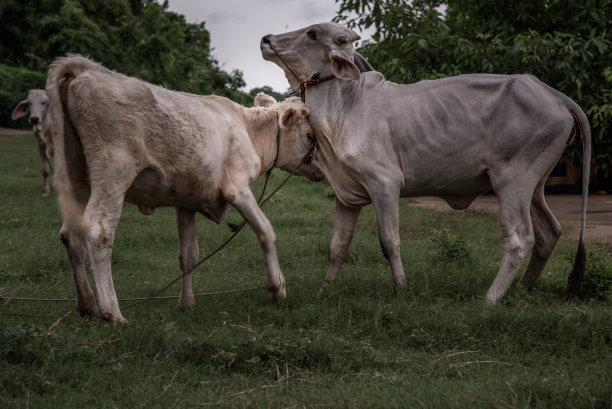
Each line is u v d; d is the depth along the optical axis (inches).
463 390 131.0
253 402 126.1
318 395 130.1
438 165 210.7
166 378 141.3
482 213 444.5
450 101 209.0
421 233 359.6
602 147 561.9
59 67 174.6
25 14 1617.9
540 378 133.8
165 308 207.9
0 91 1449.3
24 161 840.3
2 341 146.2
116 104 173.2
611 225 391.9
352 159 213.9
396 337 171.6
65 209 171.0
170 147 181.9
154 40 1259.2
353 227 229.8
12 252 302.4
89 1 1727.4
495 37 506.3
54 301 213.5
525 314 177.3
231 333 170.6
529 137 203.0
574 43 501.0
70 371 139.3
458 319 177.2
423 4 545.3
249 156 206.1
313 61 220.1
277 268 207.0
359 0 505.7
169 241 336.8
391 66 479.5
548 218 224.2
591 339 163.5
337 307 195.3
